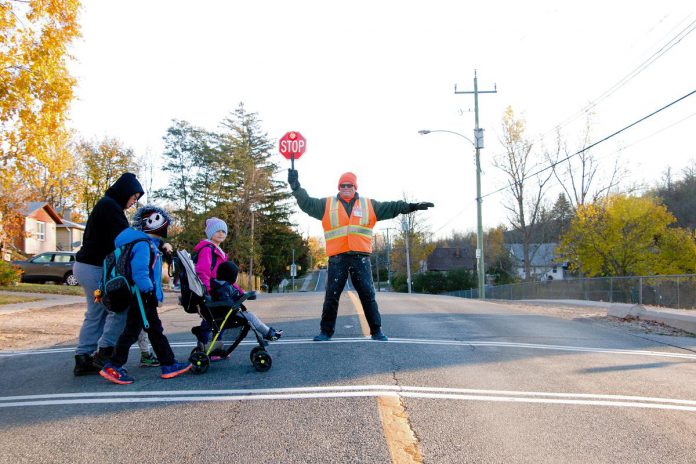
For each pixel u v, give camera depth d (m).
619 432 4.14
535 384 5.46
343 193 7.23
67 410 4.42
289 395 4.83
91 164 50.28
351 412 4.38
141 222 5.65
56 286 21.72
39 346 7.53
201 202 47.53
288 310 11.98
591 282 27.38
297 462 3.44
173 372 5.46
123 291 5.19
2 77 11.18
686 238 37.31
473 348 7.28
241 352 6.69
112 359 5.25
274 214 59.31
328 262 7.44
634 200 37.88
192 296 5.74
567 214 50.59
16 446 3.68
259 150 59.12
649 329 10.70
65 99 12.00
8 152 11.96
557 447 3.80
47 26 11.63
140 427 4.03
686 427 4.30
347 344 7.19
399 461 3.46
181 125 49.00
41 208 40.22
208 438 3.83
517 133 42.38
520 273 75.00
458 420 4.27
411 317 10.62
